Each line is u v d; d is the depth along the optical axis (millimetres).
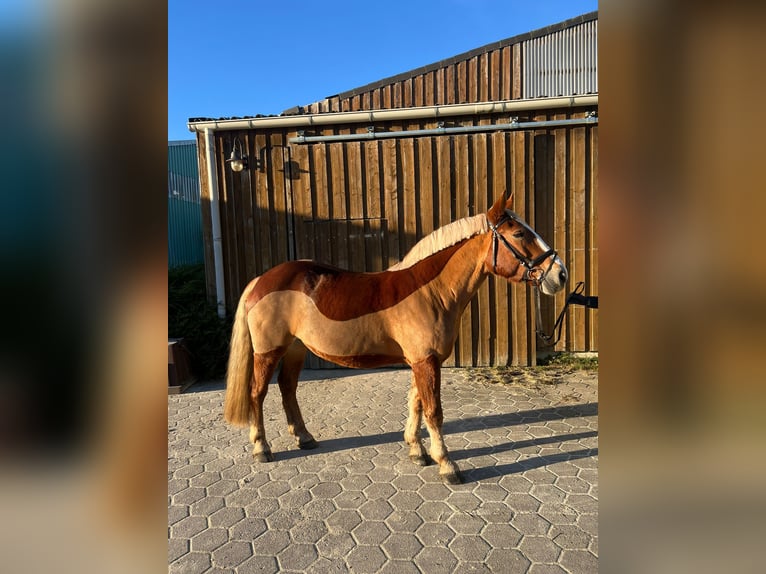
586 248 5746
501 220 3080
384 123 5875
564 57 7613
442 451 3109
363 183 5883
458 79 7723
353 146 5836
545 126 5645
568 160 5691
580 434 3832
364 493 2990
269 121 5789
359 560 2336
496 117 5754
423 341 3078
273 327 3328
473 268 3162
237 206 6059
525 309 5711
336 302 3199
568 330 5840
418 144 5766
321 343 3229
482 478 3150
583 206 5711
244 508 2842
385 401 4785
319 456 3547
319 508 2824
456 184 5773
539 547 2406
